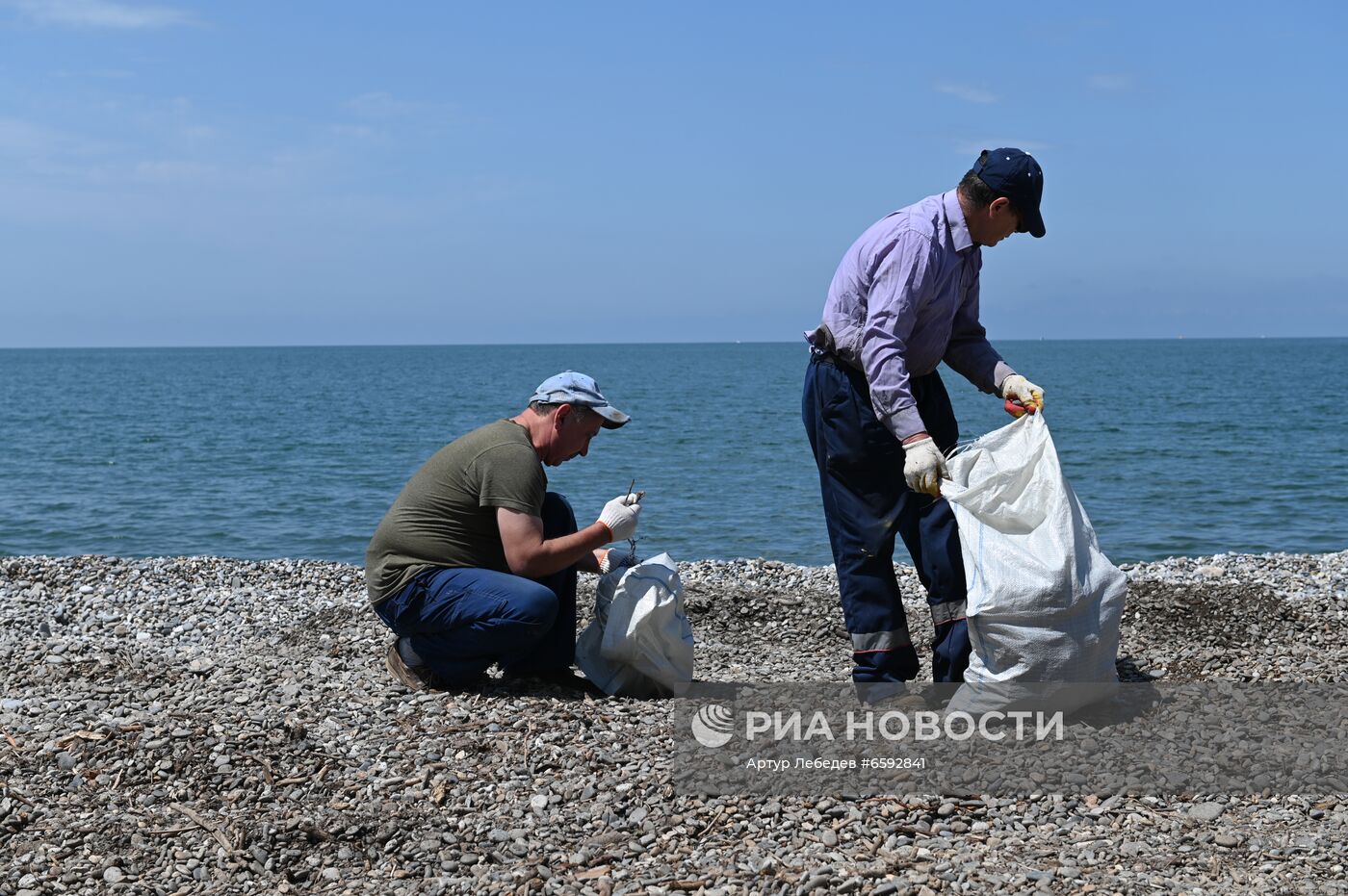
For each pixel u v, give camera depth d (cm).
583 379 497
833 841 355
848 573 477
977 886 325
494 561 495
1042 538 442
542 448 499
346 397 6372
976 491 445
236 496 1984
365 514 1767
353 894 333
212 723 439
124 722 439
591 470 2345
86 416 4506
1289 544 1472
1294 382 7756
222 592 843
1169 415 4216
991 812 374
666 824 370
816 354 478
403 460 2672
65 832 363
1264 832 358
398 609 488
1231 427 3531
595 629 507
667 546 1450
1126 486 2039
